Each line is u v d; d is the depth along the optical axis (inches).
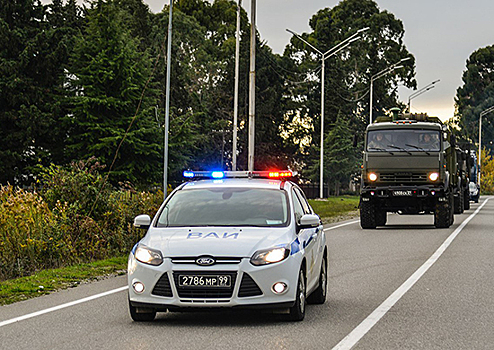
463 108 5856.3
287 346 354.6
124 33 2229.3
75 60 2162.9
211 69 3486.7
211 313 450.3
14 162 2078.0
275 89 3656.5
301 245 424.8
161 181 2187.5
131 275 408.8
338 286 566.6
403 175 1192.2
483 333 387.2
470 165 1979.6
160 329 399.9
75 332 393.1
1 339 377.1
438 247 882.8
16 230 700.0
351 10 4611.2
